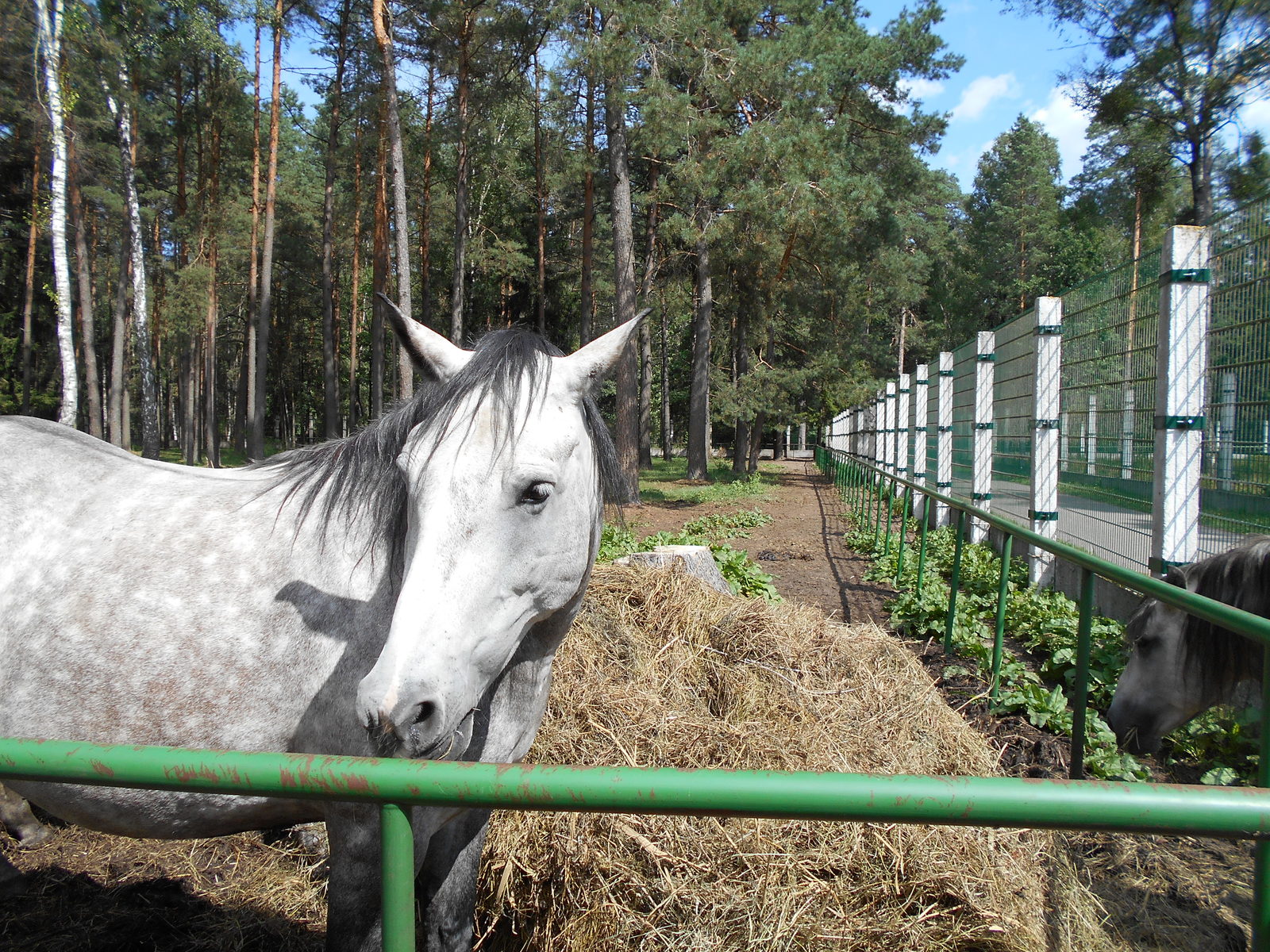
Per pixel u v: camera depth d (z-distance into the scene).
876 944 2.71
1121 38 16.36
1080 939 2.75
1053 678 5.22
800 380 23.42
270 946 2.89
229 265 29.81
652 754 3.44
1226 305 5.26
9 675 2.13
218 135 25.94
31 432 2.54
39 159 21.28
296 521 2.23
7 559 2.23
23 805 3.35
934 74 20.14
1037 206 41.12
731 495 20.05
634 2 13.57
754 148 14.52
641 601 4.56
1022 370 8.83
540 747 3.40
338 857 2.05
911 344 43.81
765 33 19.42
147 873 3.23
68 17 16.34
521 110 25.89
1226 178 17.47
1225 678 3.51
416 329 2.12
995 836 3.06
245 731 2.07
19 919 2.91
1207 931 2.78
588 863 2.83
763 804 1.06
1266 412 4.80
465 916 2.31
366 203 29.09
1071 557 3.26
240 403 45.41
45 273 31.98
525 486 1.78
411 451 1.85
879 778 1.06
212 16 19.56
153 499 2.38
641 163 25.72
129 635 2.10
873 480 12.42
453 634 1.66
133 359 37.62
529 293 36.12
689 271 25.83
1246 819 1.02
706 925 2.71
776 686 4.03
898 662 4.50
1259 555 3.38
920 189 23.88
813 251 19.61
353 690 1.99
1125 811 1.03
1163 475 5.58
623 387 16.95
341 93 22.89
